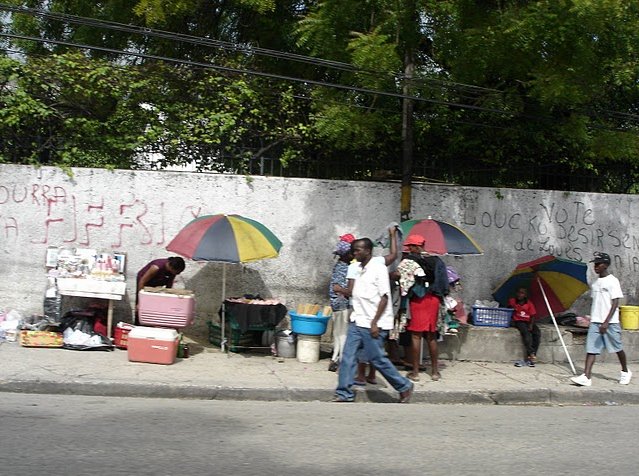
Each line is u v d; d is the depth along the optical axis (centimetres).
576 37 1033
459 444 702
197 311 1171
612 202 1338
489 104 1236
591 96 1166
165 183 1161
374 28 1134
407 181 1206
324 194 1208
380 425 771
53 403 794
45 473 553
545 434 763
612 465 650
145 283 1065
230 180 1180
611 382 1044
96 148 1179
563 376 1068
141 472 567
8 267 1127
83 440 651
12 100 1132
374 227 1221
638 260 1351
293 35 1330
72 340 1019
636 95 1417
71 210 1141
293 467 602
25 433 664
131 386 859
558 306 1155
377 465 617
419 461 635
